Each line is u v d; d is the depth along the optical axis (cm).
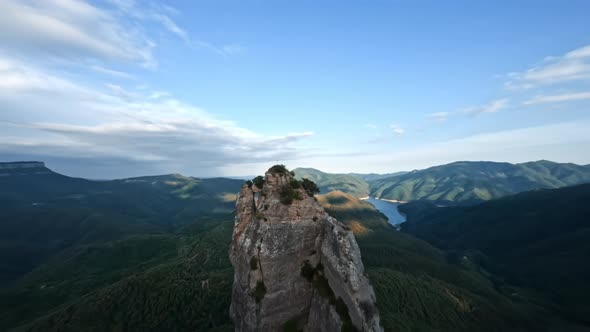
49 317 10612
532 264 19500
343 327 3741
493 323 11306
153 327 9569
